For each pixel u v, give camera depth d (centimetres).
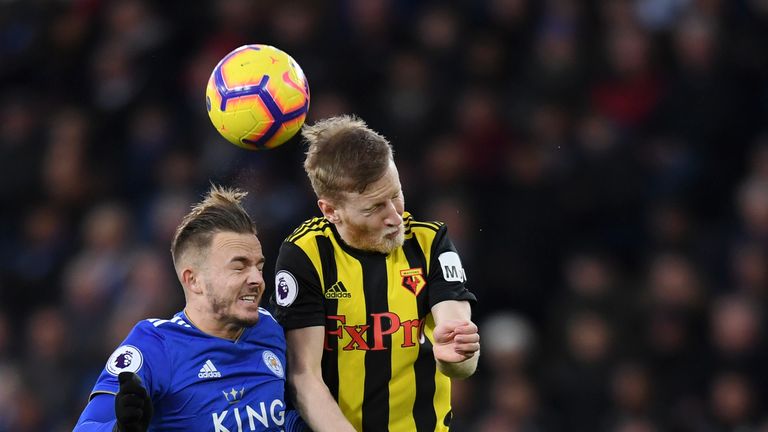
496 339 3166
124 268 3509
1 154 3962
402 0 3812
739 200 3475
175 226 3503
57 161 3894
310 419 1510
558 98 3575
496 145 3528
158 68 3981
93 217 3788
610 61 3631
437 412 1573
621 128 3569
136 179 3809
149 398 1414
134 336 1537
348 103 3584
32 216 3888
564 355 3156
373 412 1546
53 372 3428
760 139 3556
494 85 3656
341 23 3719
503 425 3033
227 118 1531
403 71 3609
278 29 3725
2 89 4206
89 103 4084
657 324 3181
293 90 1538
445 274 1560
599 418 3064
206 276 1530
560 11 3716
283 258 1566
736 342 3136
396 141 3509
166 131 3819
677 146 3534
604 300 3203
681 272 3231
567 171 3444
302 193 3406
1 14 4378
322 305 1548
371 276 1553
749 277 3247
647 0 3794
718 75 3575
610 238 3425
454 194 3369
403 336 1548
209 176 3541
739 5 3709
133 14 4103
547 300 3347
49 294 3731
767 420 3077
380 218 1499
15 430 3388
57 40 4234
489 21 3753
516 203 3431
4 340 3644
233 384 1533
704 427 3070
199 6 4025
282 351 1569
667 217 3384
